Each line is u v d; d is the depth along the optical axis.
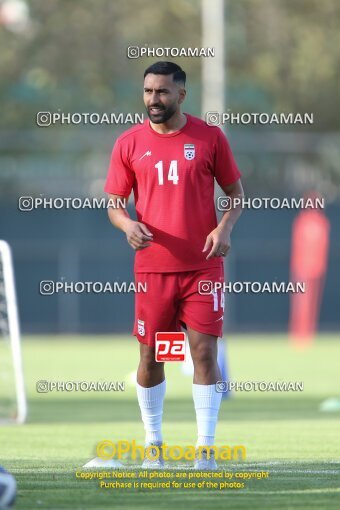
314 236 107.88
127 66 138.25
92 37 139.12
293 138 121.69
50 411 50.97
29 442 35.94
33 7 139.12
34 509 21.05
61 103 136.12
